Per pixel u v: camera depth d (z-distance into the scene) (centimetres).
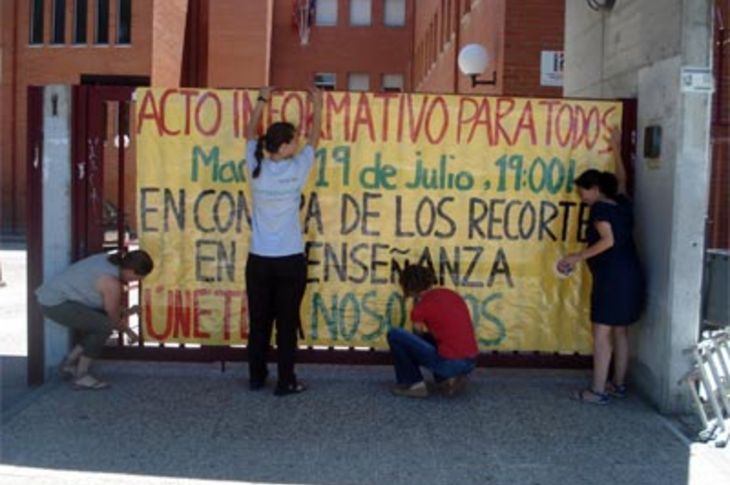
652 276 714
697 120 670
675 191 675
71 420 651
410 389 719
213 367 807
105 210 898
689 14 663
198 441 612
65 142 746
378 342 766
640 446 618
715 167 1038
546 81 1362
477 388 754
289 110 745
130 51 3147
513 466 577
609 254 705
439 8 2839
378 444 613
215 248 760
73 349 754
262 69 4028
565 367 768
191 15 3734
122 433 625
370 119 751
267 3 4038
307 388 741
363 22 4603
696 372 653
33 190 748
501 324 765
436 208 757
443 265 760
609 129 757
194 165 754
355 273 761
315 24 4616
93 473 552
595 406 708
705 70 666
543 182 757
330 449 602
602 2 836
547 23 1362
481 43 1669
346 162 753
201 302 763
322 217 757
